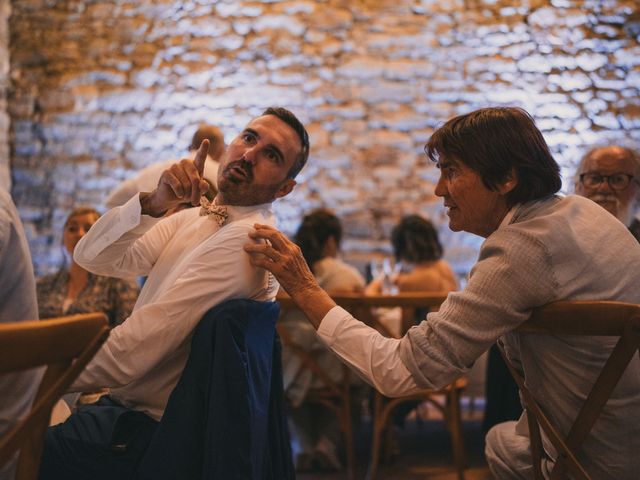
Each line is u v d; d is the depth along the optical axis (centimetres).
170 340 172
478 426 505
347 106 728
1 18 705
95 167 713
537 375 169
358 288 388
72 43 720
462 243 712
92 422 177
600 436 163
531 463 185
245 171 188
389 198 724
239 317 168
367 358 170
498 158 167
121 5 721
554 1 724
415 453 421
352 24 730
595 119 715
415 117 728
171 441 163
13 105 714
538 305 160
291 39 726
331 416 384
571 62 720
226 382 163
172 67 720
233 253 177
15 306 164
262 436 175
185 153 715
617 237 168
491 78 725
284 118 192
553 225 161
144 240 200
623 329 145
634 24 720
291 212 720
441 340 162
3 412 158
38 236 708
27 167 712
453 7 727
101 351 169
